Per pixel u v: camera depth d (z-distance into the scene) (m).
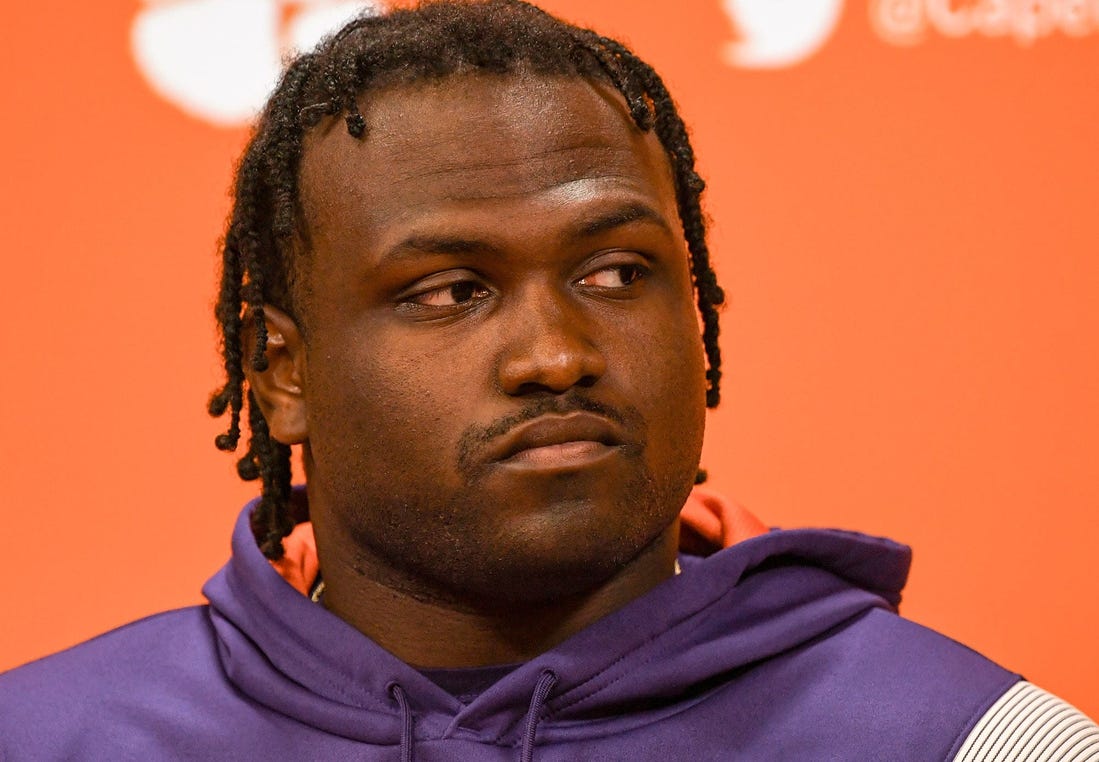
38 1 8.96
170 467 9.05
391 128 4.29
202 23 8.84
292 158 4.48
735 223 9.11
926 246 9.12
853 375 9.16
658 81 4.72
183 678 4.84
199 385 9.05
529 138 4.21
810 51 9.11
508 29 4.43
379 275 4.21
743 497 9.12
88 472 9.02
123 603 8.99
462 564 4.21
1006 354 9.12
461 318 4.21
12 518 8.96
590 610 4.47
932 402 9.14
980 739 4.20
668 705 4.45
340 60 4.48
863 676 4.43
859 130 9.12
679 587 4.49
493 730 4.35
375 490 4.29
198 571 9.04
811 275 9.13
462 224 4.14
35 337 8.98
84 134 8.96
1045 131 9.07
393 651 4.55
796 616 4.59
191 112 8.92
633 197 4.26
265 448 5.03
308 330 4.46
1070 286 9.09
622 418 4.17
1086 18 9.06
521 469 4.09
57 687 4.89
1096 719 8.99
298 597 4.66
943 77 9.11
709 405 5.16
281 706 4.58
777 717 4.38
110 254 9.00
